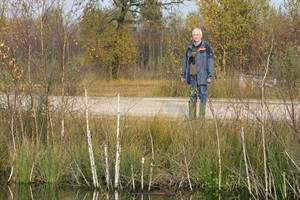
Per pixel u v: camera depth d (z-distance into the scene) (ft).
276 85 30.30
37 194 28.55
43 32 32.24
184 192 28.53
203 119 31.35
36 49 32.40
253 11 74.23
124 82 108.17
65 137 31.32
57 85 32.58
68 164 30.19
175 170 29.27
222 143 29.45
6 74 31.78
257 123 29.30
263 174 28.04
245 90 32.78
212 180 28.68
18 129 32.07
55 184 29.73
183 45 71.77
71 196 28.25
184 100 52.90
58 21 32.40
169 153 30.48
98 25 116.16
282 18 71.31
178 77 63.72
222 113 33.76
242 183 28.35
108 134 31.60
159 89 62.80
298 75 30.50
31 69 32.37
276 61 34.99
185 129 31.91
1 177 30.42
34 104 32.01
